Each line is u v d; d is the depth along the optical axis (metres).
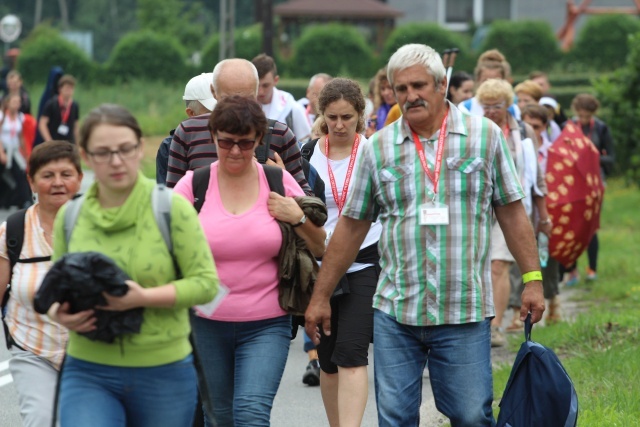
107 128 11.92
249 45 115.00
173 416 12.47
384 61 113.88
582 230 28.77
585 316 26.56
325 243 15.80
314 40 114.00
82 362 12.28
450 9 131.88
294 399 22.09
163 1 178.88
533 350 14.62
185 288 12.09
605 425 17.45
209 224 14.74
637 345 23.42
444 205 14.20
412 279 14.27
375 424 20.33
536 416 14.55
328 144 19.12
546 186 28.34
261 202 14.98
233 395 15.16
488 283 14.44
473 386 14.32
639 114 54.09
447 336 14.32
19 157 49.91
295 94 96.12
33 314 14.88
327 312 15.12
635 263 37.41
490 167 14.34
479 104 24.95
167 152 19.31
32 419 14.64
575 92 77.75
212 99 18.78
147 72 116.12
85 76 116.56
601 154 37.41
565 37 112.00
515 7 131.25
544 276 28.66
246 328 14.93
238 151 14.57
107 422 12.13
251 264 14.80
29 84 116.31
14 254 14.95
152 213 12.21
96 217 12.21
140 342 12.09
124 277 11.75
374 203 14.90
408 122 14.50
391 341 14.55
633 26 107.88
